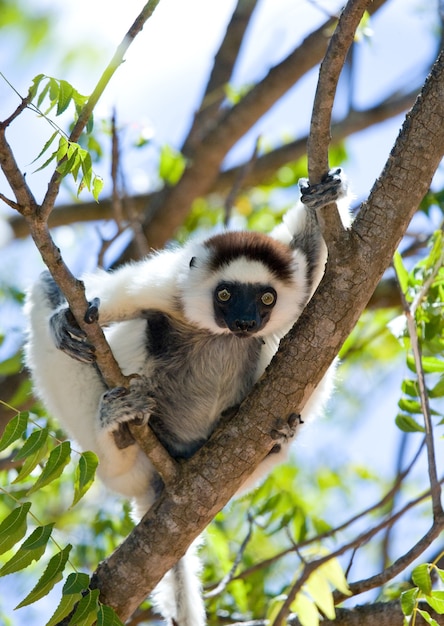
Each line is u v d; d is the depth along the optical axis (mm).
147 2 5531
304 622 6645
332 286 6273
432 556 9781
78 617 5469
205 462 6492
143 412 6902
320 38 12062
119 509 9719
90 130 5672
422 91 6262
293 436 7625
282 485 10250
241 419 6461
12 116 5469
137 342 8117
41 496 10461
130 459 7730
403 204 6215
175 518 6461
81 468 5391
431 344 7551
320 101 5953
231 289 8055
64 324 6809
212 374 8352
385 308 11789
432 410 7570
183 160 11164
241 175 10984
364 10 5660
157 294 8000
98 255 9680
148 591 6559
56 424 9477
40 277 8367
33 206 5703
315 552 7266
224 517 9797
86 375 7758
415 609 5930
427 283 7352
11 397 10320
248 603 9062
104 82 5539
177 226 12430
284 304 8227
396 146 6270
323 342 6289
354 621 7355
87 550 9602
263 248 8281
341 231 6270
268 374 6461
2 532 5199
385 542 9969
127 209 9977
